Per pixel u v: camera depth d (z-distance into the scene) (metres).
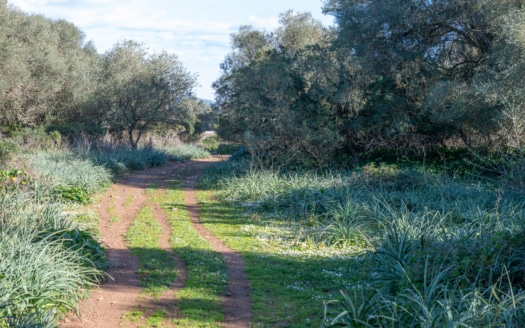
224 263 10.00
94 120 35.00
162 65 36.31
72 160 23.30
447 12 21.14
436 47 23.33
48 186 15.57
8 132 29.62
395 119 21.78
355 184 16.80
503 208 12.37
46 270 7.00
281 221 14.49
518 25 16.58
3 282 6.43
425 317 5.68
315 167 23.23
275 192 17.48
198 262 9.91
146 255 10.38
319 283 8.66
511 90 16.47
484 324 5.43
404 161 22.70
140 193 20.64
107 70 35.97
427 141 23.11
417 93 22.28
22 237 8.08
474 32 20.70
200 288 8.31
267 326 6.77
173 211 16.31
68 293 7.25
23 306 6.26
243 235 12.78
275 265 9.82
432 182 16.72
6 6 29.92
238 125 24.36
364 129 22.80
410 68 22.11
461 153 22.48
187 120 39.66
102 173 21.73
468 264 7.27
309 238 12.05
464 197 15.05
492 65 19.27
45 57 31.14
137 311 7.20
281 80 22.48
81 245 9.02
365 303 6.44
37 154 24.09
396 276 7.47
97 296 7.79
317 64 22.30
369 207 13.68
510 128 15.42
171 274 9.03
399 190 16.36
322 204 14.72
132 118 35.59
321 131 22.45
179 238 12.16
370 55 22.88
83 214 14.57
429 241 8.70
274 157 23.11
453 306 6.00
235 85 25.41
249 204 17.39
